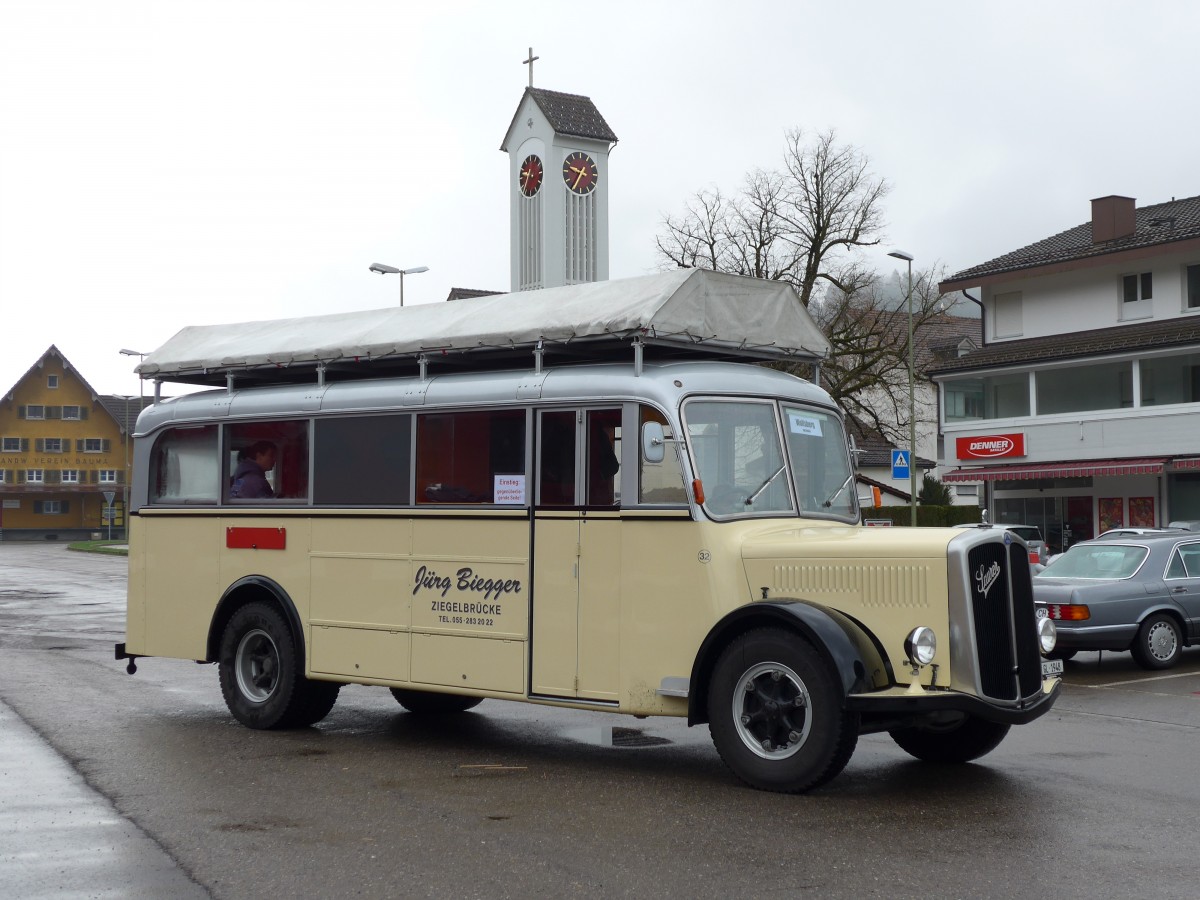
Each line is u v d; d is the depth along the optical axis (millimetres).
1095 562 16469
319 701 10250
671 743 9727
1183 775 8508
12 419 100062
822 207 47312
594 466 8539
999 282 43844
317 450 10070
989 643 7641
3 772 8461
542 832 6820
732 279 9141
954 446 43250
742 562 8117
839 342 46188
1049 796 7777
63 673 14102
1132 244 39656
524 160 71375
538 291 9508
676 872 6043
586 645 8500
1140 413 38094
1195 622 16094
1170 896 5680
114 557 57031
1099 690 13750
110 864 6227
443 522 9242
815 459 9055
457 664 9117
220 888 5828
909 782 8195
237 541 10547
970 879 5930
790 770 7656
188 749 9391
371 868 6129
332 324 10688
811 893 5711
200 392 11148
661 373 8406
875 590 7746
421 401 9438
